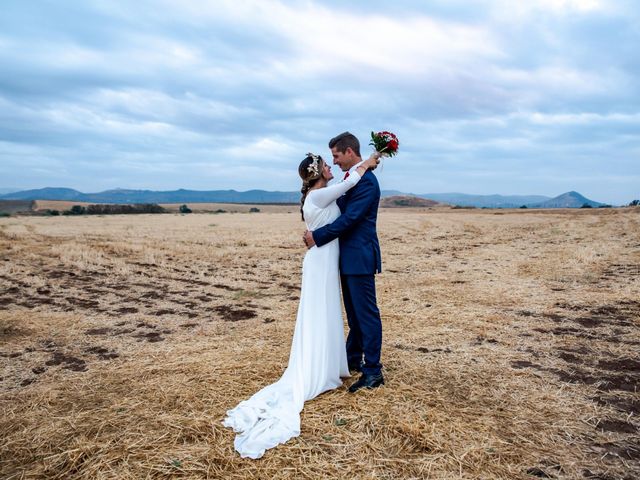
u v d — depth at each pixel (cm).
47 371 454
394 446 296
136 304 756
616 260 1094
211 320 650
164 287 908
